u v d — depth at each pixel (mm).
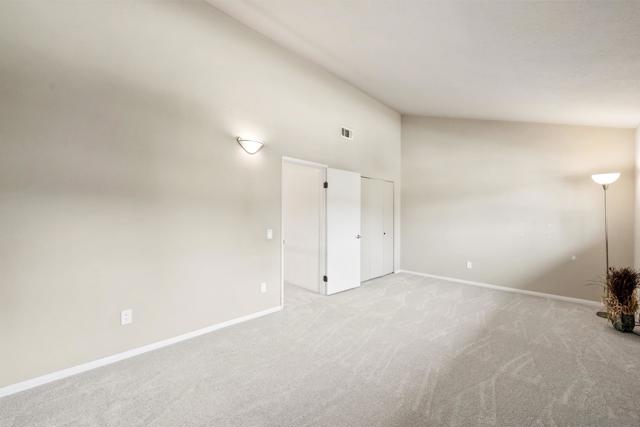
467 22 2246
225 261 3225
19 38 2033
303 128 4066
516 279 4770
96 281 2361
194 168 2955
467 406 1899
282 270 3836
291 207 5074
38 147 2107
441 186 5621
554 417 1797
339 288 4609
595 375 2275
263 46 3547
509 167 4871
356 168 5031
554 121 4328
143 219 2615
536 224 4613
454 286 5051
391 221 5934
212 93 3088
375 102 5414
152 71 2658
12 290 2020
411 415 1812
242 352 2633
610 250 4062
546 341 2887
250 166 3447
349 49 3455
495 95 3695
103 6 2383
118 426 1709
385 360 2498
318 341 2865
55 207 2178
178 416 1797
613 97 3037
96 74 2352
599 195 4152
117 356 2469
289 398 1978
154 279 2686
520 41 2322
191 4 2912
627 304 3109
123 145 2496
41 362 2121
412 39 2797
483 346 2770
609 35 1992
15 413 1814
